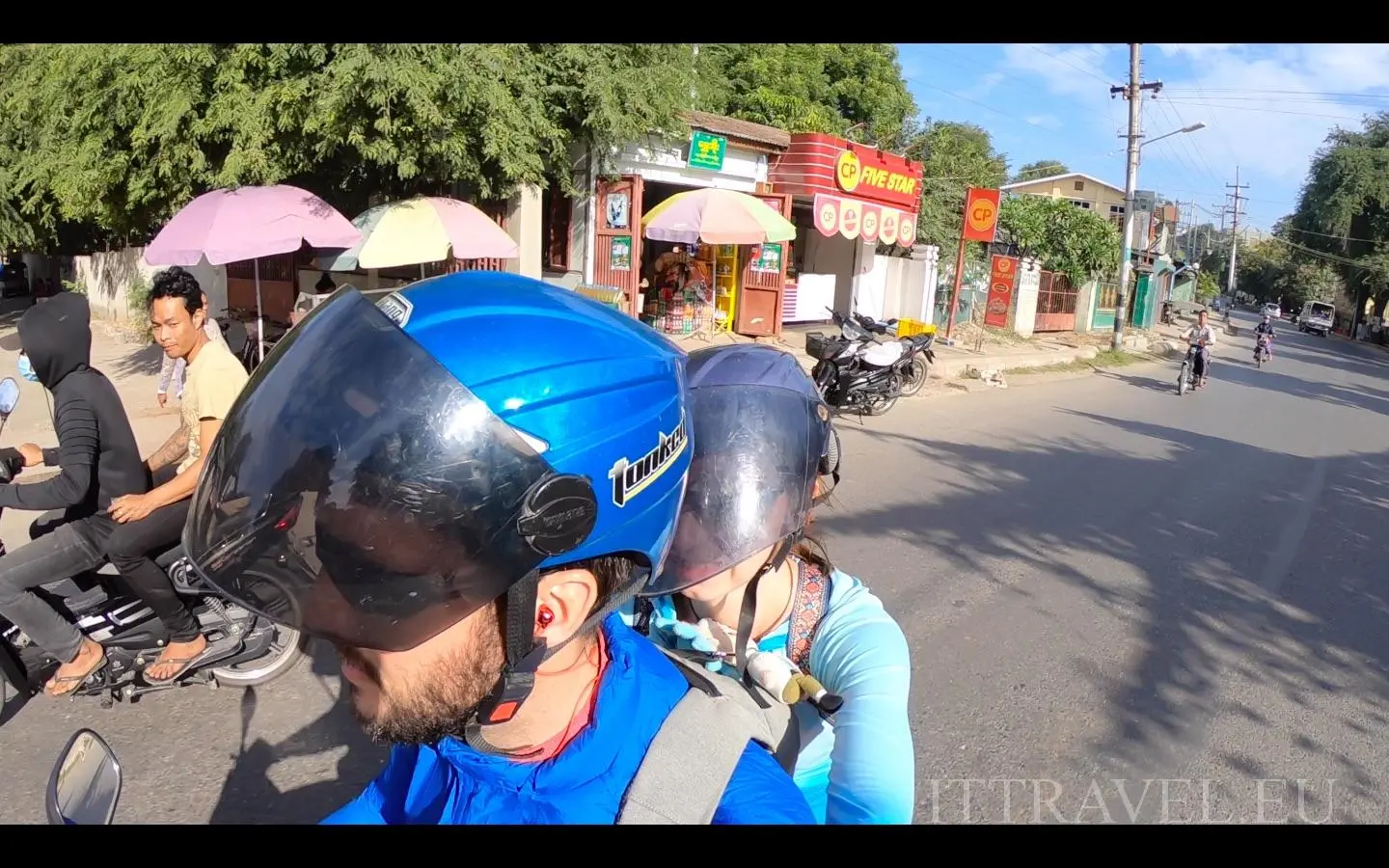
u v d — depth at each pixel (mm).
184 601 3332
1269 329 24812
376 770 3049
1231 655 4305
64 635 3135
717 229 11391
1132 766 3258
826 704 1279
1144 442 10242
